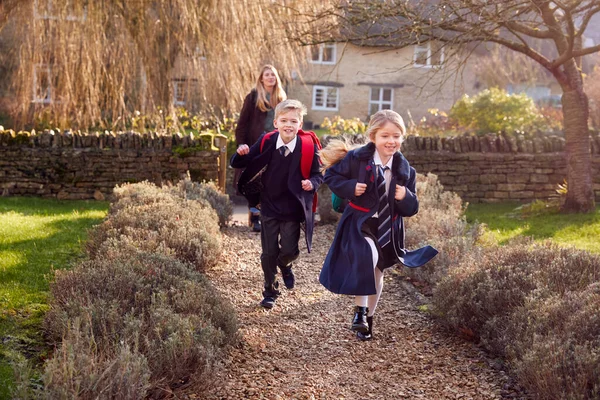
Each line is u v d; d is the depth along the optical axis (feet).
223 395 11.89
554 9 28.81
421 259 14.08
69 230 26.18
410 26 26.40
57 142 38.32
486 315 14.49
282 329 15.74
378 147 14.07
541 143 38.27
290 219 16.65
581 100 31.53
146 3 43.27
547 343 11.55
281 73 49.90
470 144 38.29
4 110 59.16
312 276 20.89
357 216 14.29
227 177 43.55
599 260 15.38
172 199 25.32
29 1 41.42
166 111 46.24
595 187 36.91
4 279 18.12
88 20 41.22
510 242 18.81
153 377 11.26
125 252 17.48
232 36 43.14
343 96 98.17
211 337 12.36
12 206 33.53
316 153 16.35
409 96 97.35
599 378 10.48
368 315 15.01
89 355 10.80
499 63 88.53
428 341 14.98
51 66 43.47
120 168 38.34
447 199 29.48
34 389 11.01
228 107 45.91
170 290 14.16
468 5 25.03
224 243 25.00
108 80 43.16
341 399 11.96
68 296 13.78
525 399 11.80
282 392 12.16
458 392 12.27
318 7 39.96
